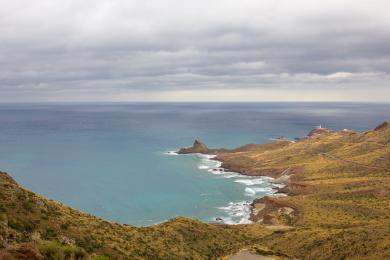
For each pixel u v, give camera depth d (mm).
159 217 124875
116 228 55906
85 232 46094
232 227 95312
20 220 39750
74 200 141750
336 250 66562
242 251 56219
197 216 127625
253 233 91312
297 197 140500
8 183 47688
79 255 28219
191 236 75438
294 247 73875
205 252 67188
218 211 133125
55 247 27359
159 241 61719
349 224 97000
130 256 44750
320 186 151000
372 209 112312
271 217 117188
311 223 105250
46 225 41906
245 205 140375
